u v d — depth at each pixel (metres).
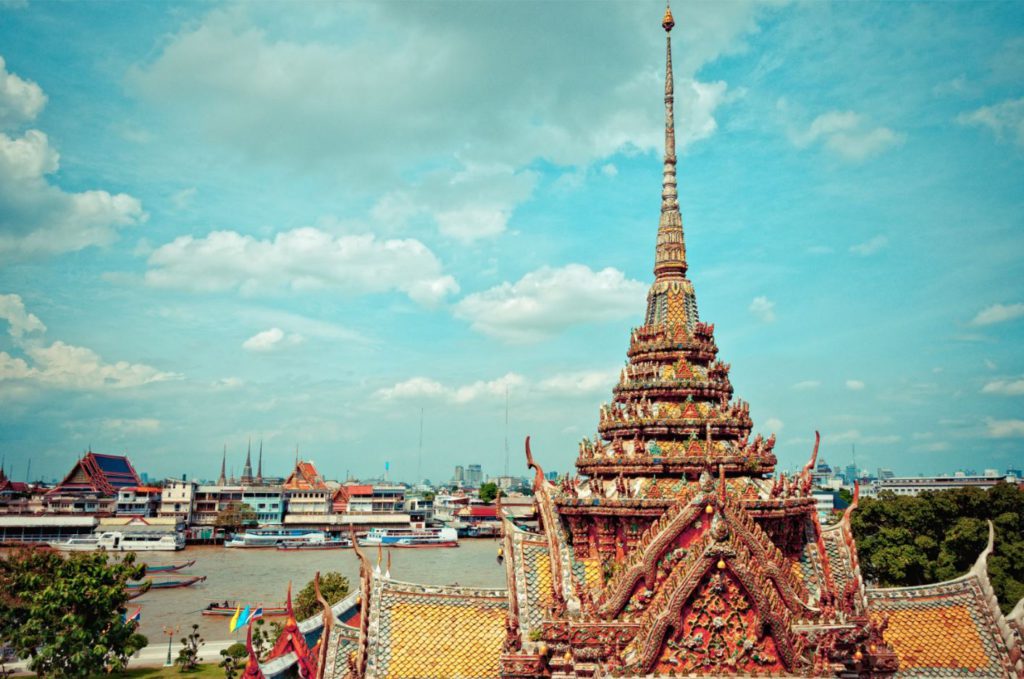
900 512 79.94
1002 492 76.06
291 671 49.03
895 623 38.19
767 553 31.89
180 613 130.38
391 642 35.91
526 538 37.00
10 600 78.38
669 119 44.00
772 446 38.75
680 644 30.73
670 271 42.25
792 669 30.78
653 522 33.00
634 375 40.59
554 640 32.38
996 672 35.56
